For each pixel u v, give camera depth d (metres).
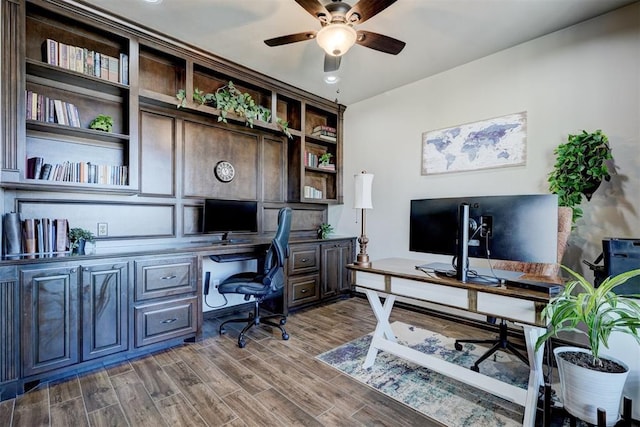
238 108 3.31
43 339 2.00
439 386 2.03
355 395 1.92
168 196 3.07
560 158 2.37
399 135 3.91
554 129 2.69
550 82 2.71
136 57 2.66
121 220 2.80
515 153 2.92
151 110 2.97
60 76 2.40
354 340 2.78
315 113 4.58
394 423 1.67
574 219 2.34
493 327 3.02
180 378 2.11
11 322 1.88
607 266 1.91
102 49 2.69
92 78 2.44
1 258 2.02
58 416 1.70
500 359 2.42
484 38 2.78
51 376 2.04
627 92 2.34
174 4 2.35
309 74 3.55
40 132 2.40
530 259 1.58
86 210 2.62
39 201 2.38
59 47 2.33
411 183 3.78
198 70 3.26
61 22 2.49
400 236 3.90
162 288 2.53
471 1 2.27
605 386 1.44
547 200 1.55
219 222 3.23
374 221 4.18
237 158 3.65
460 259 1.75
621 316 1.45
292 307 3.53
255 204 3.54
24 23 2.14
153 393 1.93
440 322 3.28
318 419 1.70
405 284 1.99
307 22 2.58
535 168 2.80
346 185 4.55
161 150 3.04
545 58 2.74
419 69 3.40
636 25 2.30
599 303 1.45
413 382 2.08
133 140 2.63
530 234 1.59
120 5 2.37
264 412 1.75
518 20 2.51
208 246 2.96
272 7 2.38
